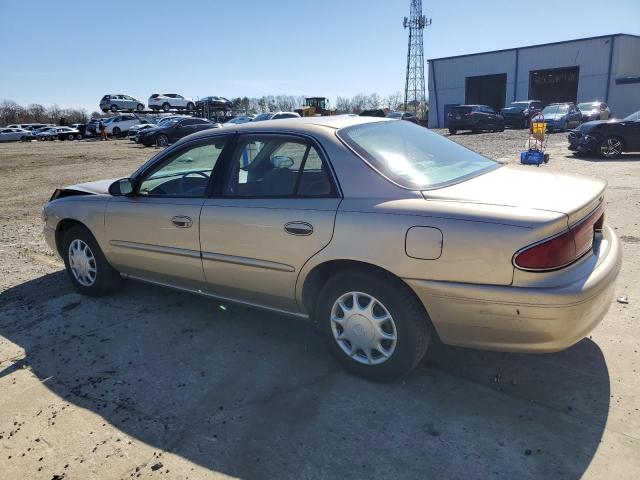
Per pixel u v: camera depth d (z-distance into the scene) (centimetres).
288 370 341
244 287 362
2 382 341
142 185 424
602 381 311
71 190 488
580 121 2773
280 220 328
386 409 294
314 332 395
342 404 301
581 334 275
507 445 261
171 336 396
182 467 256
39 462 264
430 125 4850
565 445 259
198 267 383
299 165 335
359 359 322
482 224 267
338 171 318
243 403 307
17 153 2672
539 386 310
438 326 291
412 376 326
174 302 462
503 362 338
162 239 400
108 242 442
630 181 971
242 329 404
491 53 4338
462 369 332
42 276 549
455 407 293
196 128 2922
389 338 307
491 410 289
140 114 5172
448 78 4641
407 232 283
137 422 293
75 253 478
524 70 4206
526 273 260
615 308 406
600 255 296
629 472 239
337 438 272
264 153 353
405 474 245
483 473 243
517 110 3247
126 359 364
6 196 1177
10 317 443
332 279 317
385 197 300
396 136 359
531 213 265
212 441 274
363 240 296
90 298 479
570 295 257
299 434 277
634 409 284
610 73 3778
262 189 348
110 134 4434
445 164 346
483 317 274
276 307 358
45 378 344
